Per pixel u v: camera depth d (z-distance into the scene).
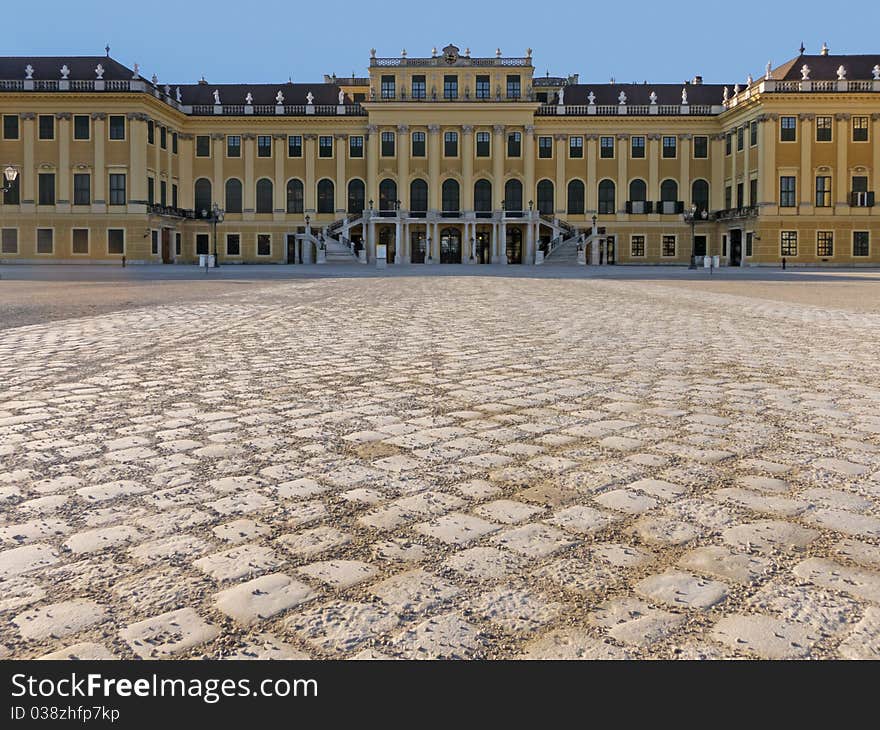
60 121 70.25
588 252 77.50
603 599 3.54
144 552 4.05
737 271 56.97
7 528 4.38
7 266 63.19
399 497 4.89
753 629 3.27
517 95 78.69
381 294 26.22
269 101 82.56
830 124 69.75
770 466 5.53
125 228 70.75
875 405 7.62
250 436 6.38
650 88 83.88
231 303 21.66
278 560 3.96
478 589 3.64
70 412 7.27
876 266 69.06
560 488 5.06
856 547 4.10
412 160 79.25
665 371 9.74
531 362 10.51
